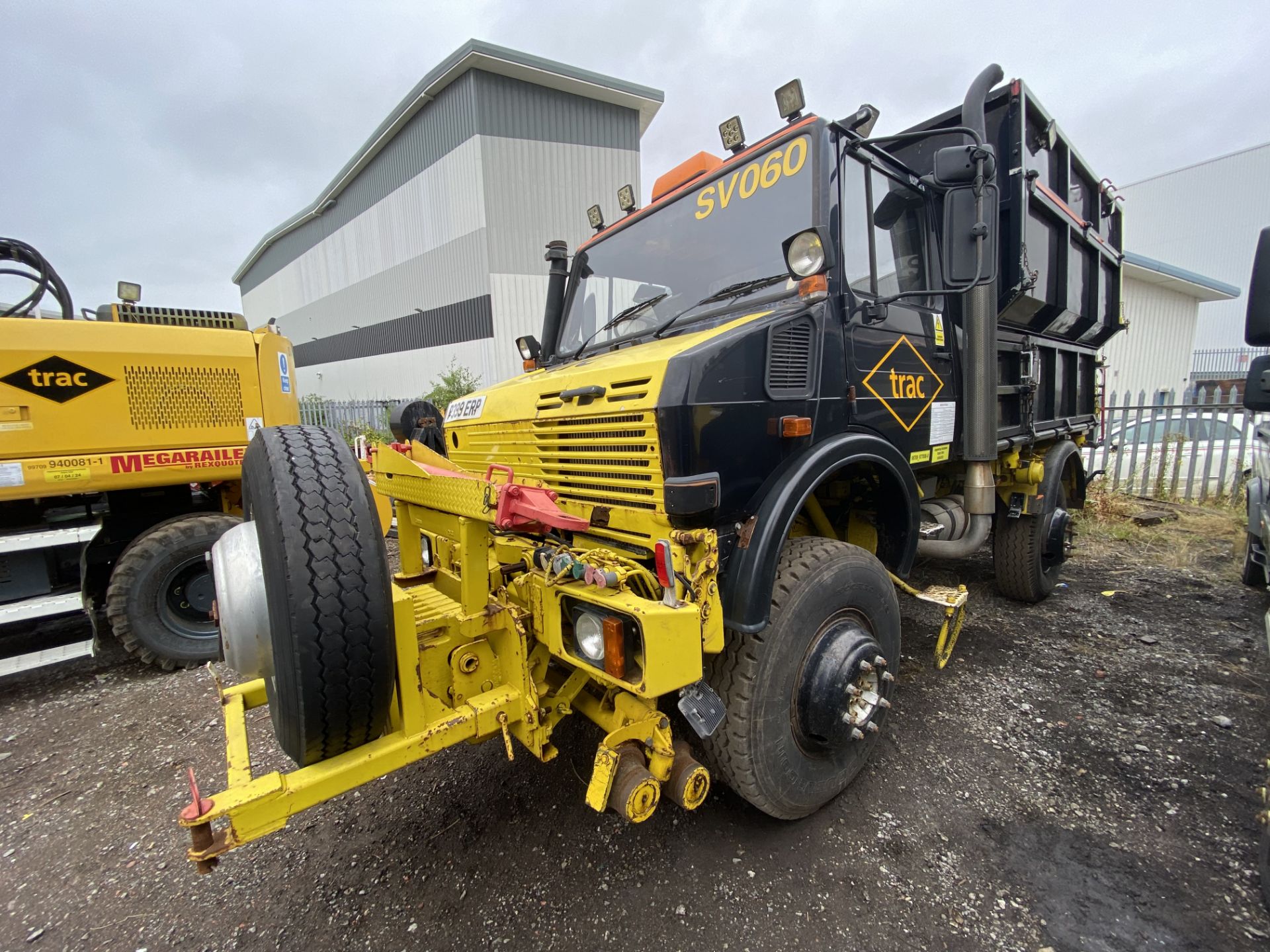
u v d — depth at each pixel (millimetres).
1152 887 2008
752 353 2117
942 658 3191
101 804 2652
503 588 2180
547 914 1976
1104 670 3510
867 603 2475
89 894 2145
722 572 2115
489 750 2869
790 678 2180
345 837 2355
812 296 2299
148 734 3225
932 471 3762
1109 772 2604
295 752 1603
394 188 18078
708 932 1887
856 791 2541
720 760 2170
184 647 4016
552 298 3818
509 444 2777
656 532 2062
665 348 2238
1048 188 4082
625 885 2084
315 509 1559
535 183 15281
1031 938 1831
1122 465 8984
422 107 16047
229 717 1826
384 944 1888
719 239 2842
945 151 2346
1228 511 7312
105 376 3779
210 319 4551
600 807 1768
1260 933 1812
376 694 1613
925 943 1829
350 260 21406
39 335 3580
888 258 2871
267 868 2221
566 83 15070
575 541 2484
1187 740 2807
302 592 1487
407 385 18906
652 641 1658
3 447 3527
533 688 1957
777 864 2160
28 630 4711
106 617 4742
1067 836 2248
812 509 2801
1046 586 4543
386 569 1639
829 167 2479
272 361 4430
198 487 4672
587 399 2238
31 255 4086
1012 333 3873
